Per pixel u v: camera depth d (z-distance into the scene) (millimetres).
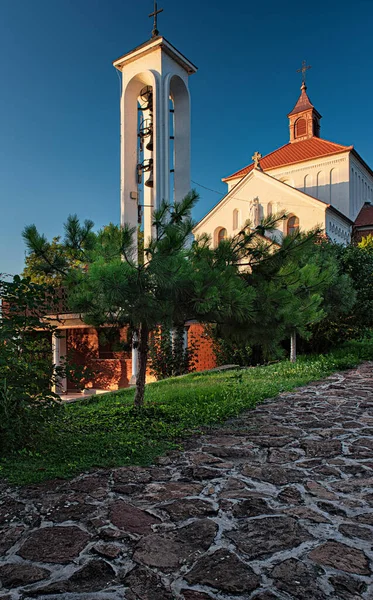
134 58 13656
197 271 5672
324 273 6777
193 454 4750
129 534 2918
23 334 5090
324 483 3842
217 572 2463
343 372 11328
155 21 13422
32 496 3580
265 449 4926
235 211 26828
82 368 5277
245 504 3400
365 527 2990
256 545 2758
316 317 7500
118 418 6441
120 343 7230
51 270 6328
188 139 13945
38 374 4941
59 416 5387
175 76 13609
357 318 14922
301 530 2955
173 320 6078
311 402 7664
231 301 5582
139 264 5391
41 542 2828
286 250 6164
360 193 32031
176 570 2492
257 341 6832
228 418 6543
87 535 2914
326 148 31047
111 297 5090
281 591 2285
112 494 3619
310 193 30234
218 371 12547
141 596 2262
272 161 32594
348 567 2496
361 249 15742
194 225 5641
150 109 13867
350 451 4797
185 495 3592
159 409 6797
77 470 4168
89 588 2340
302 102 35562
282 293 6102
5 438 4559
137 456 4645
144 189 14586
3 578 2439
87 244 6277
